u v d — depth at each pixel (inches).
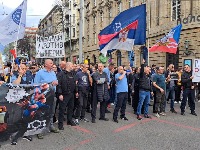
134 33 412.2
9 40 369.7
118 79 353.7
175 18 891.4
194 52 775.7
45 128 268.8
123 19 416.2
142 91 369.4
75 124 331.9
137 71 417.7
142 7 421.7
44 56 497.0
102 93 351.6
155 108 394.6
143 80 369.4
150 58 974.4
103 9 1514.5
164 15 924.6
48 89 266.5
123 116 369.1
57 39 499.8
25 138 269.3
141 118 370.6
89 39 1781.5
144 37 425.1
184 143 260.1
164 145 254.1
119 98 354.0
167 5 914.1
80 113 365.7
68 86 304.8
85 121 355.3
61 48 500.7
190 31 788.6
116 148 245.4
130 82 496.4
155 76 392.2
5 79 345.4
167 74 478.3
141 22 422.6
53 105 272.7
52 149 242.8
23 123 251.3
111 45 413.7
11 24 369.1
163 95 394.0
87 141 267.0
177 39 560.4
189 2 810.2
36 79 283.7
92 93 357.1
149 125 334.0
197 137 280.8
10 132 243.8
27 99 252.5
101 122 350.9
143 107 404.5
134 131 305.1
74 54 2191.2
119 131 305.3
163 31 900.6
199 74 443.5
